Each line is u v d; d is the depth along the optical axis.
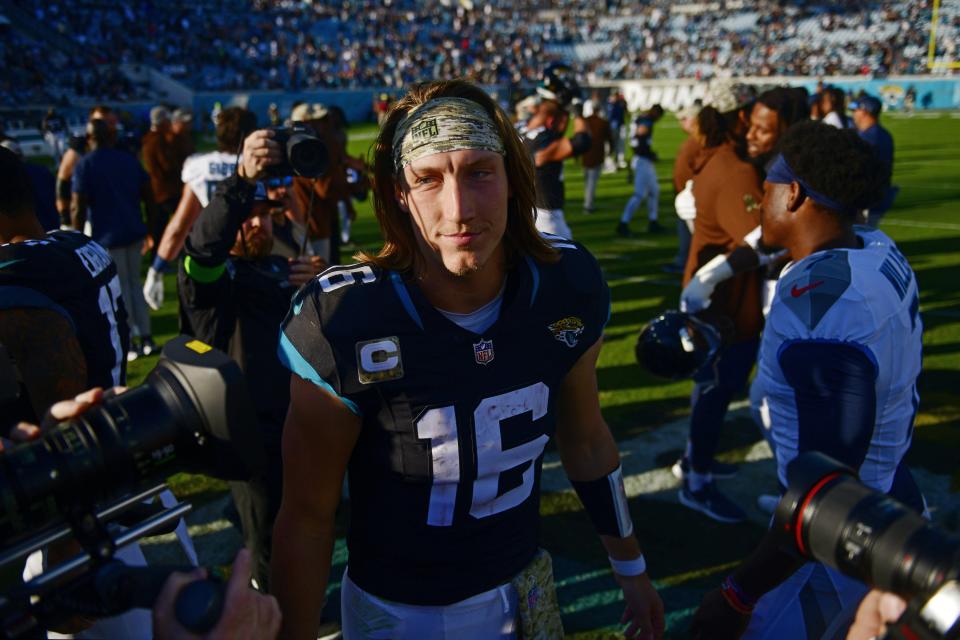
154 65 31.22
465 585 1.36
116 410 0.92
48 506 0.88
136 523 1.09
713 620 1.47
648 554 2.84
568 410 1.53
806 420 1.45
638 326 5.58
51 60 28.39
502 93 31.34
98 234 4.88
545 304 1.33
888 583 0.89
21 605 0.92
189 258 2.12
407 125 1.20
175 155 7.26
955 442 3.60
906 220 9.13
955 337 5.14
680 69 37.44
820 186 1.60
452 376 1.26
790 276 1.58
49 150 20.58
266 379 2.29
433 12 42.62
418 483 1.30
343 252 8.23
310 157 2.09
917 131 20.73
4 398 1.27
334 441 1.29
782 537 1.04
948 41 32.44
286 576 1.37
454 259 1.19
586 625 2.45
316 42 37.66
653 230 9.16
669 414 4.08
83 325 1.58
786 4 39.91
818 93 7.71
